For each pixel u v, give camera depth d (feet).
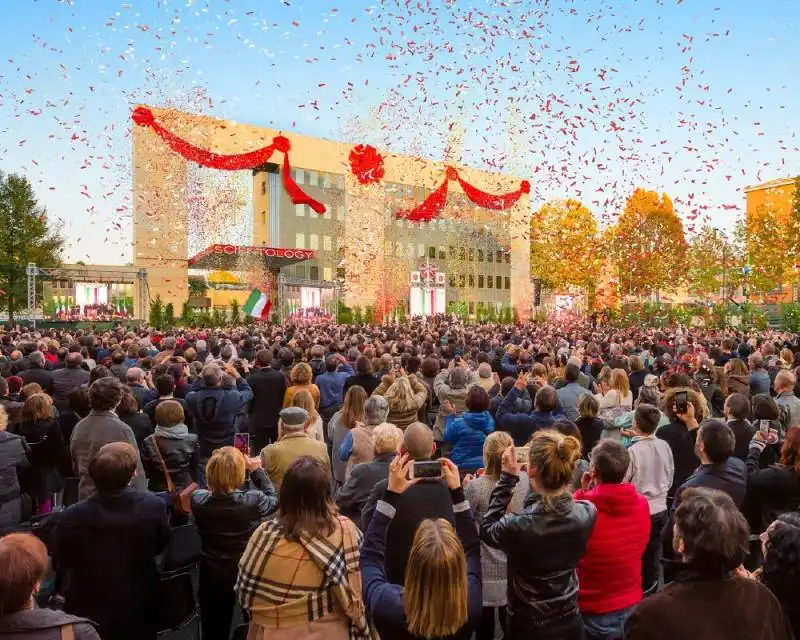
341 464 22.65
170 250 143.33
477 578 9.62
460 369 26.96
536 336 83.51
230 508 12.99
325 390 33.09
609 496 11.68
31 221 163.43
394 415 22.84
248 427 32.48
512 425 22.85
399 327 96.68
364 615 9.53
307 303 149.28
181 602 13.14
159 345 57.98
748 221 176.45
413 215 136.98
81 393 22.62
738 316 144.56
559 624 10.04
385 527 10.12
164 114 127.75
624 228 179.63
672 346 68.59
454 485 10.33
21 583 7.21
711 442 14.21
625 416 21.38
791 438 14.26
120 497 11.79
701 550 7.49
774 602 7.62
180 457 18.67
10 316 154.40
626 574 11.75
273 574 9.12
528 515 10.05
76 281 135.54
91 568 11.50
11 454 17.89
